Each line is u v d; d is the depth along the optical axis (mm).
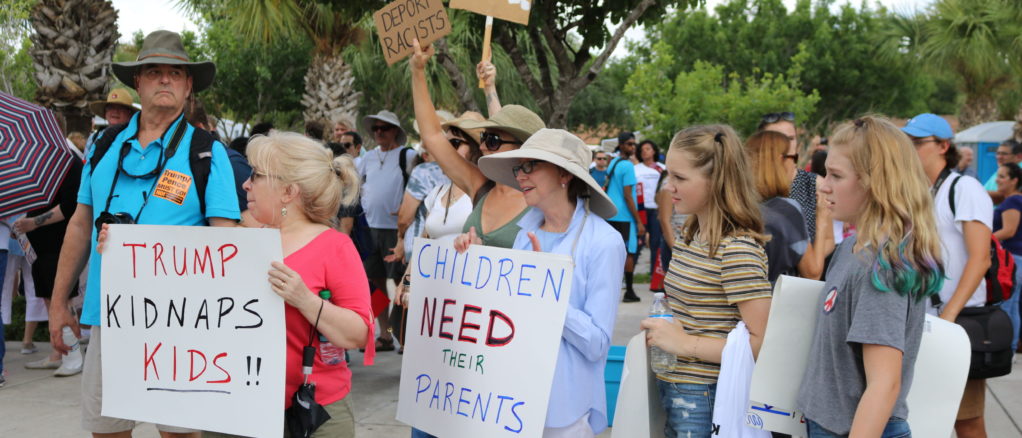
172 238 2570
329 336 2520
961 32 21375
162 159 3406
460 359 2789
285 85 23203
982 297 3576
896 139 2229
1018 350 7469
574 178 2865
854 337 2154
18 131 4352
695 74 24453
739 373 2539
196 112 5746
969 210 3432
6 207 4188
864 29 36031
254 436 2506
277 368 2492
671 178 2748
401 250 6262
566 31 7715
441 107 17234
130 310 2623
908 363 2219
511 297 2691
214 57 23203
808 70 35469
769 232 3328
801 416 2445
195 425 2553
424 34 3625
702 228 2756
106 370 2639
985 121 24531
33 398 5711
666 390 2764
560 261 2611
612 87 33594
